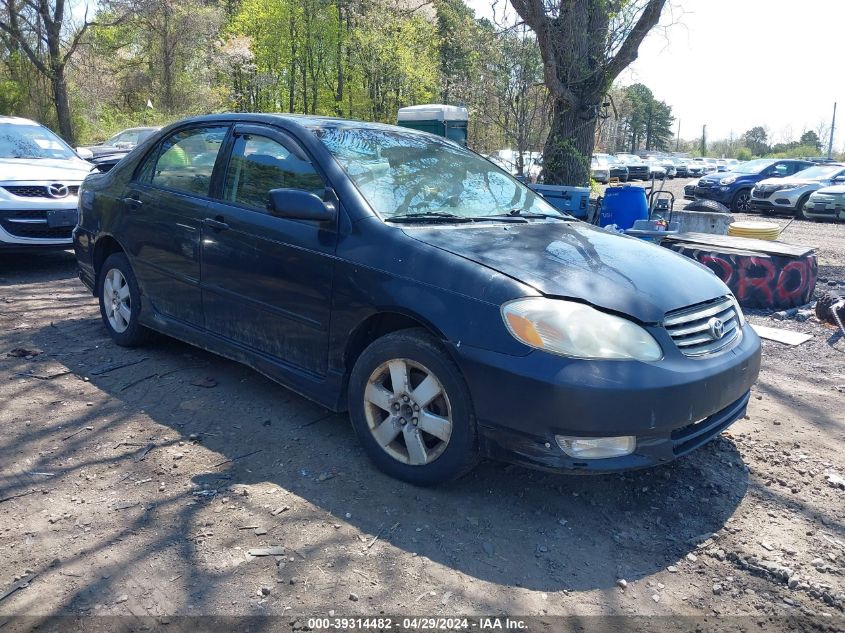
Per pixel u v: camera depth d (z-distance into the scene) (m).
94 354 4.95
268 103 39.47
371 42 32.47
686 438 3.04
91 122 32.56
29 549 2.69
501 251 3.27
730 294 3.63
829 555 2.91
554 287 2.98
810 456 3.84
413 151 4.20
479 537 2.90
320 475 3.33
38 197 7.36
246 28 36.81
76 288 7.09
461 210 3.91
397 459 3.27
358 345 3.48
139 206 4.70
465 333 2.96
